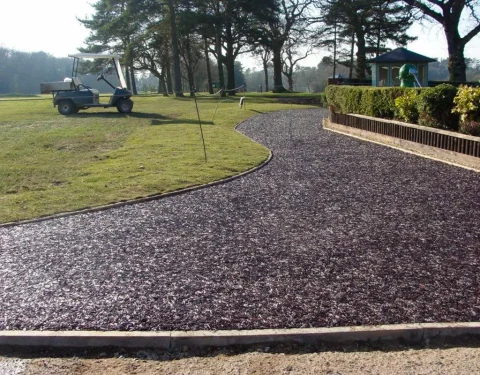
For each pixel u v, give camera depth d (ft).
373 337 10.07
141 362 9.53
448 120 30.25
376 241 15.66
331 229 17.03
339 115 45.01
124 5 110.52
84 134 43.55
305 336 10.04
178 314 11.11
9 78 229.86
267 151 34.22
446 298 11.58
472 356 9.37
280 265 13.91
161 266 14.10
